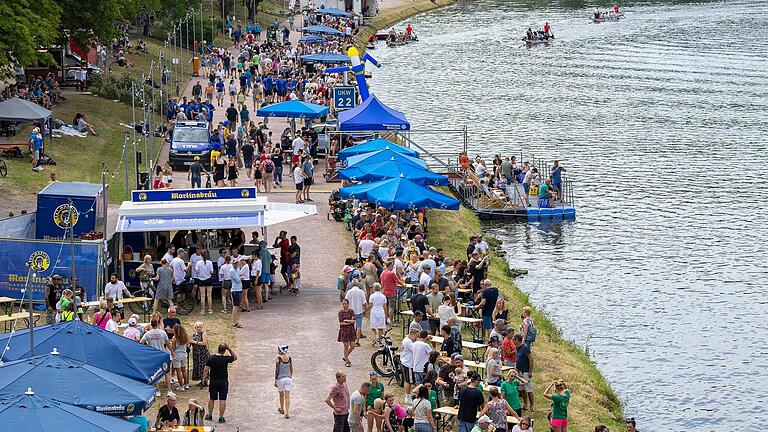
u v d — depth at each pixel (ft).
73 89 442.09
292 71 522.88
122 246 229.45
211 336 210.18
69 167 326.65
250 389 185.47
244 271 220.02
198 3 624.59
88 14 424.05
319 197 323.57
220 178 327.06
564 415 169.37
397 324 218.79
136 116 422.41
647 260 323.57
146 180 306.55
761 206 383.04
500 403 157.79
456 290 215.31
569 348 244.63
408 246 236.84
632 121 534.78
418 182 284.41
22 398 124.57
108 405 136.15
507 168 382.42
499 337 185.16
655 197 394.32
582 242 340.39
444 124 519.60
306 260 262.67
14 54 347.15
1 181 298.76
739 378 238.68
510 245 336.08
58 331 154.40
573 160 451.53
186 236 232.94
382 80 652.07
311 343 208.33
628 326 269.64
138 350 154.61
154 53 576.20
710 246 338.13
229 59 551.18
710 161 451.94
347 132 333.42
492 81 650.43
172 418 154.61
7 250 218.18
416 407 157.58
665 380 236.63
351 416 161.07
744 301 289.33
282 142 368.68
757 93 612.29
